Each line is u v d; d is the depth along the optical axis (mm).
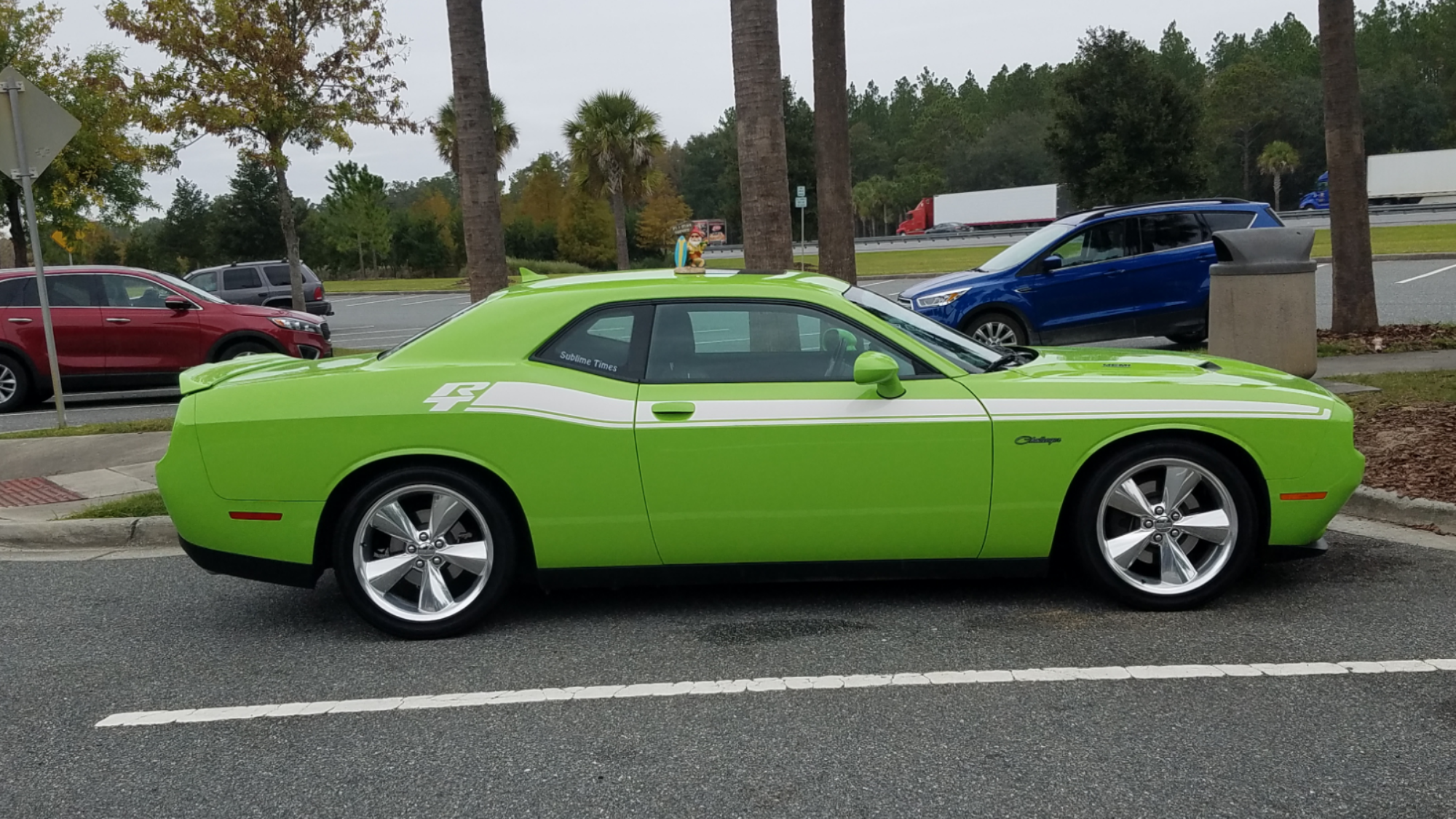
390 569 4758
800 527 4680
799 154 62094
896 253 47219
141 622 5234
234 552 4734
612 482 4645
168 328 13141
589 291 4918
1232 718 3715
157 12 16797
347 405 4672
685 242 5848
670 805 3256
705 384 4719
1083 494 4699
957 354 4945
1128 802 3176
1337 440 4703
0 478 8641
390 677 4383
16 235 29844
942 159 110062
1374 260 23781
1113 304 12102
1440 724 3625
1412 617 4617
